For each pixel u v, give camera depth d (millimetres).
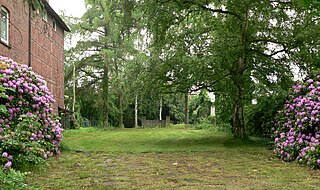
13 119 7707
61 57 22516
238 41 12852
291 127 9234
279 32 12703
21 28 14508
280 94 11398
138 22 13375
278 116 10688
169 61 13352
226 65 13148
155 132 21422
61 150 10219
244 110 15812
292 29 12617
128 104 35938
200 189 4918
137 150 10797
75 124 25453
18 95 7930
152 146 12312
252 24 13305
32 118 7473
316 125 8148
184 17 13336
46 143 8109
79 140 14844
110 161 8203
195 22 13797
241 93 13234
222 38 13016
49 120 8812
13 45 13516
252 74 12922
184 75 12969
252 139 13578
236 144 12680
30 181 5316
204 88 14391
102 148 11383
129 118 38250
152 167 7195
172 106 39500
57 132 8992
